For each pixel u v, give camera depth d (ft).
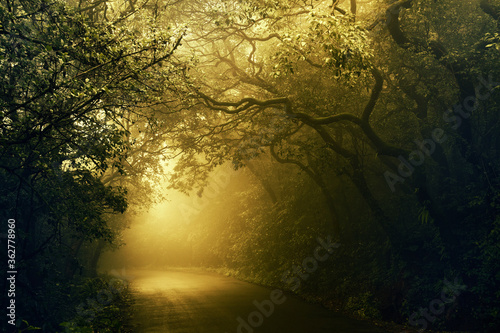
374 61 42.52
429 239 42.37
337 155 53.78
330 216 63.52
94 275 80.74
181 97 38.50
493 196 34.86
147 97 31.99
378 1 40.45
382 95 44.75
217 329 34.12
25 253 39.24
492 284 31.24
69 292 45.57
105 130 31.50
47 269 39.42
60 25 28.96
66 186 37.35
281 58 33.37
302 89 45.55
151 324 37.32
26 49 28.94
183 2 50.55
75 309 41.16
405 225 48.03
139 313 43.88
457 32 41.83
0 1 30.60
